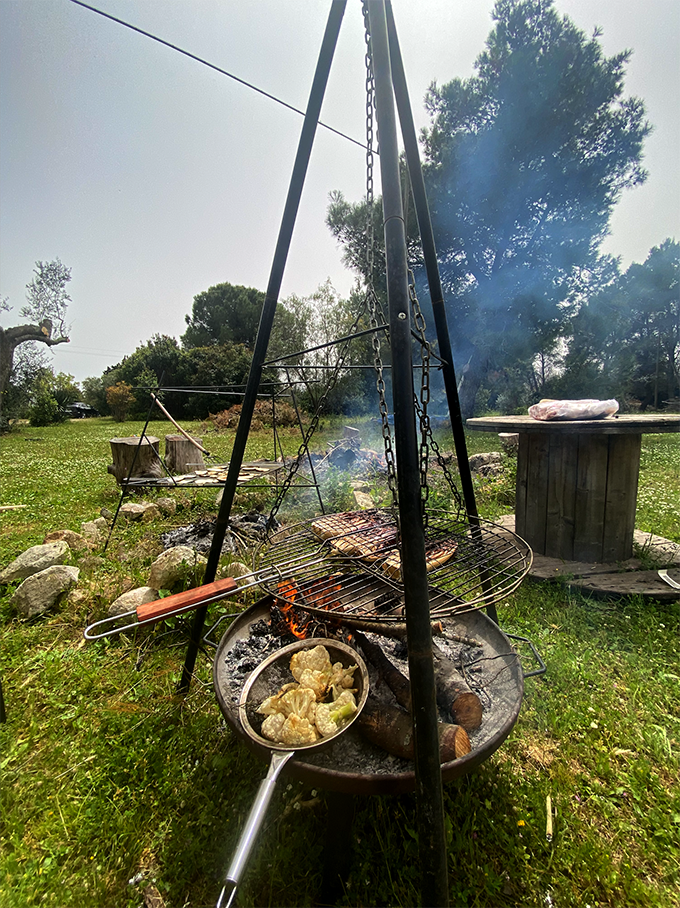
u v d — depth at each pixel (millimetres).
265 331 1746
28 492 5949
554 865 1304
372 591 1595
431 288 1902
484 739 1339
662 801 1482
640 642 2285
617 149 10648
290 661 1560
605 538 2912
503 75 10453
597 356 12211
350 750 1347
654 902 1197
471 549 1838
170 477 4348
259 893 1244
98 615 2533
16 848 1344
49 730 1790
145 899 1232
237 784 1559
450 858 1308
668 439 9523
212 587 1498
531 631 2408
